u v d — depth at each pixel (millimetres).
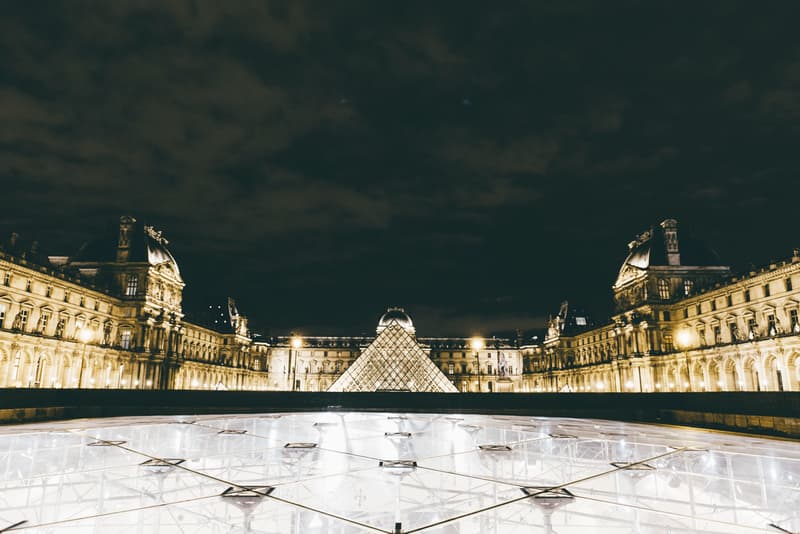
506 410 53281
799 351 69312
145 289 101500
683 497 10578
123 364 96875
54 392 45719
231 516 9031
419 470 12438
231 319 158625
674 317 99938
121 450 15055
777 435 33344
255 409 51719
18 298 74250
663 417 47906
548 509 9430
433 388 111688
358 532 8227
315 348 178375
